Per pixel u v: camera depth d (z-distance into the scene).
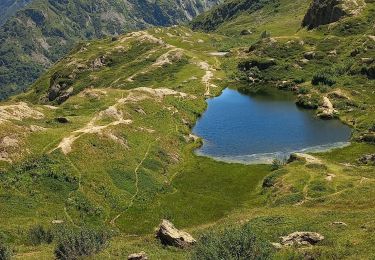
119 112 124.44
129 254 42.50
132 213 82.56
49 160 88.38
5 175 81.12
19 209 73.75
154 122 128.12
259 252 31.95
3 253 41.06
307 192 81.38
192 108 153.50
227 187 95.56
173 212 83.25
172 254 43.97
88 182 86.88
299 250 39.31
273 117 147.75
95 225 76.12
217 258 31.08
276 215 62.91
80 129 106.56
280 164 103.75
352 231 45.03
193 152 118.81
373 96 152.12
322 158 107.50
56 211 76.56
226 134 132.50
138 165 100.44
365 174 88.75
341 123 137.12
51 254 44.22
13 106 116.50
